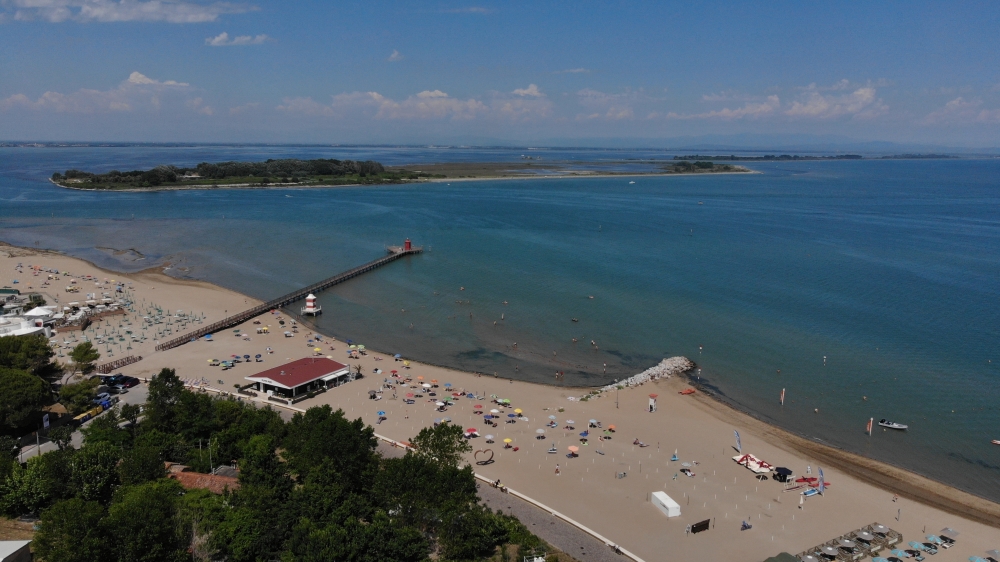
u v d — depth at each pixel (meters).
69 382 115.81
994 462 100.38
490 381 128.50
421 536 67.38
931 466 98.75
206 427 91.31
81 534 58.84
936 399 122.75
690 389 125.00
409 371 132.88
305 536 63.06
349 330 162.12
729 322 169.62
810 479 91.50
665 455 98.00
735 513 82.31
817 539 77.00
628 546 74.31
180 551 61.22
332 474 74.44
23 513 72.94
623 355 146.62
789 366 139.25
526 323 168.88
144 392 114.88
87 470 74.50
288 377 118.75
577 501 84.06
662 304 185.75
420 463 76.75
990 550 75.38
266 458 77.44
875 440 106.75
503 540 72.38
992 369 137.25
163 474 78.81
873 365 139.62
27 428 96.94
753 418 113.69
